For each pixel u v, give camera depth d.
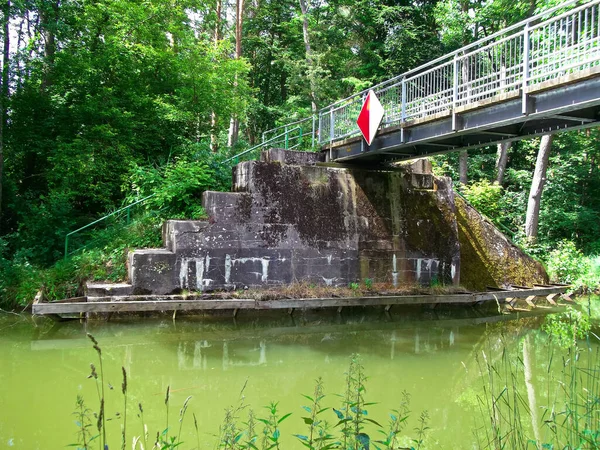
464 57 9.37
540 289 13.27
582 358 7.72
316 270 11.78
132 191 13.15
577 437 3.46
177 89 15.60
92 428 4.96
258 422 5.17
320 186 12.12
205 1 17.11
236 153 16.72
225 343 8.77
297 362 7.68
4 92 13.94
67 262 10.98
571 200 21.23
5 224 13.34
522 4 19.98
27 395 5.92
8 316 10.01
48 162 14.47
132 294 10.01
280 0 28.69
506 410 5.55
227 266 10.88
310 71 22.94
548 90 7.64
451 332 10.15
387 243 12.62
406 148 11.48
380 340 9.34
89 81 14.08
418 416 5.42
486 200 18.62
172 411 5.49
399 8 24.20
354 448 2.54
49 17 14.79
